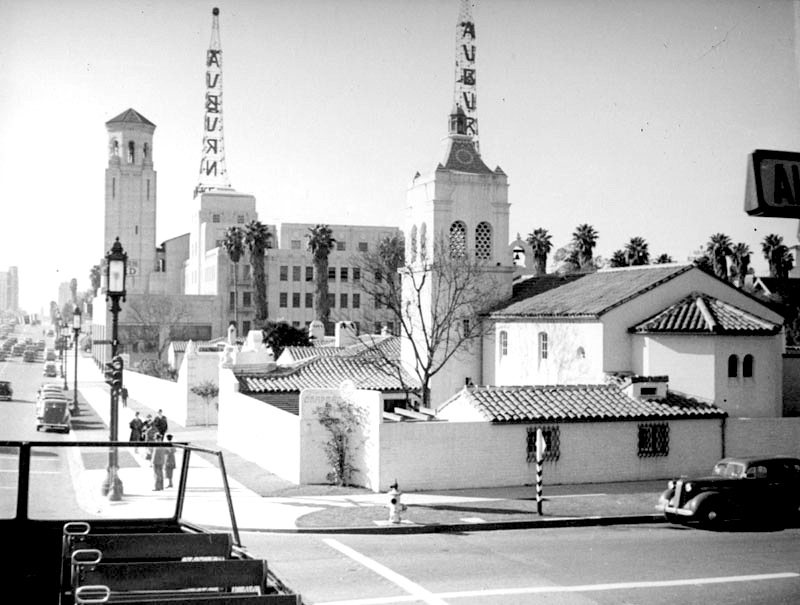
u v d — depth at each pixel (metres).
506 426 26.75
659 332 31.14
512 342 38.16
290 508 22.80
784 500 21.38
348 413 26.97
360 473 26.50
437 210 41.19
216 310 101.25
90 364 89.38
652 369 31.41
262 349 52.22
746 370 31.14
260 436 31.61
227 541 8.46
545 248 63.41
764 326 30.88
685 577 16.25
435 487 26.03
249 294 104.06
